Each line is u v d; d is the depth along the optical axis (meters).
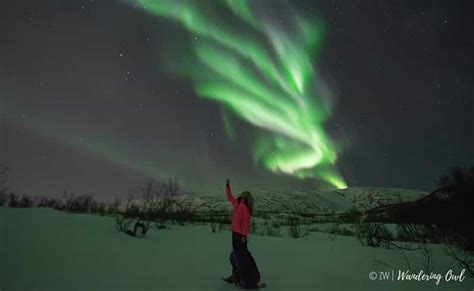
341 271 6.59
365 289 5.31
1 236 6.83
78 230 8.45
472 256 8.93
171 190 14.00
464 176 12.91
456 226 11.46
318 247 9.76
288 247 9.63
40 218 9.31
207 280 5.30
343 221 29.14
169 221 14.33
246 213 5.02
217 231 12.56
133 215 13.58
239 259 4.92
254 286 4.88
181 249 7.95
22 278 4.69
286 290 5.00
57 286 4.51
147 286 4.78
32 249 6.19
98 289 4.51
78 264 5.65
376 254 8.82
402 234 14.15
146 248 7.59
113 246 7.27
